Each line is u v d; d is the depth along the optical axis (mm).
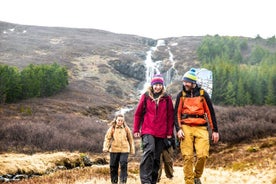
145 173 6172
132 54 119875
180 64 107250
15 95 46438
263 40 141750
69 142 21203
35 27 158000
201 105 6234
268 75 61969
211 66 68188
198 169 6266
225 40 125438
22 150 18578
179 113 6281
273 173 10148
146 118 6418
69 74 89312
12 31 144625
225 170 13852
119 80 95000
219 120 23453
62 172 10312
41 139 20750
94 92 74688
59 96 59875
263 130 18328
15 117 30672
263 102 60844
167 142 8195
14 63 89312
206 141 6125
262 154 14555
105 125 32562
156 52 126500
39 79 56969
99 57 112188
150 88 6496
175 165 17594
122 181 7719
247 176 10375
